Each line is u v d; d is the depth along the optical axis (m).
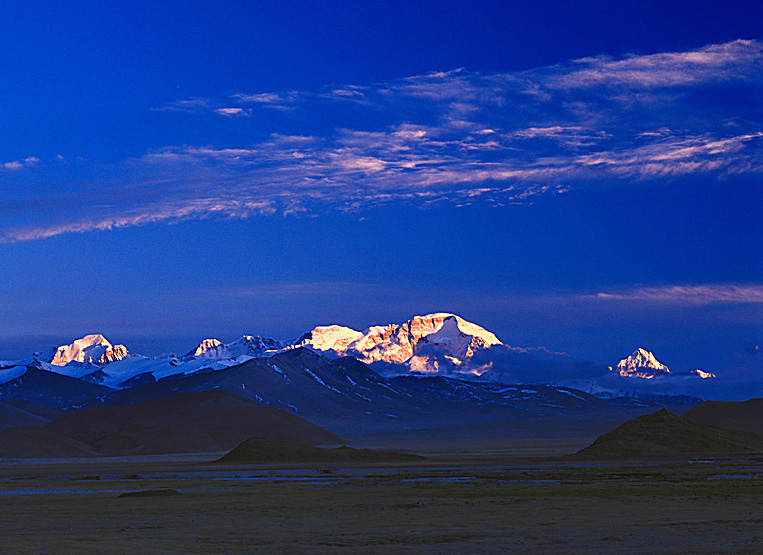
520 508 97.44
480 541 68.50
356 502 109.56
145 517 93.00
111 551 64.06
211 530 78.75
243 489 139.38
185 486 150.25
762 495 113.06
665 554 60.72
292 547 66.00
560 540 68.50
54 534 76.94
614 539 68.75
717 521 81.25
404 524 82.06
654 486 131.62
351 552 63.38
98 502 115.00
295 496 121.81
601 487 130.75
